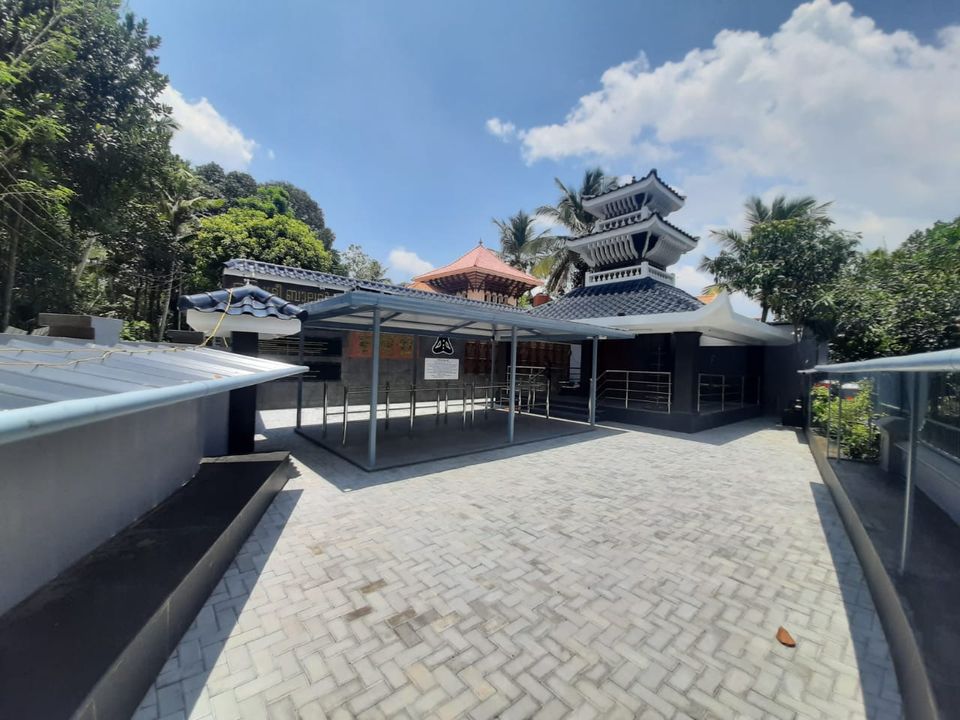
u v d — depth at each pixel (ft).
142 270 51.65
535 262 85.71
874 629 9.42
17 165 26.94
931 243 32.58
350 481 18.79
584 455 25.17
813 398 31.83
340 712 6.87
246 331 20.16
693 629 9.28
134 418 11.59
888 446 19.57
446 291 72.08
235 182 95.55
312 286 43.01
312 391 41.65
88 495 9.69
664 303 36.60
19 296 31.81
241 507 12.77
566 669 7.97
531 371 51.62
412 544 12.86
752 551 13.12
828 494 18.97
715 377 43.83
